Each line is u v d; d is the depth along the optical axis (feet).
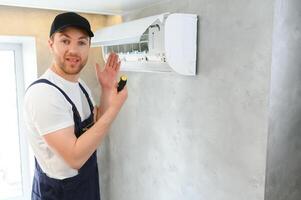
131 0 4.33
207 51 3.56
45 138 2.60
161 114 4.64
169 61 3.52
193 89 3.87
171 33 3.48
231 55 3.23
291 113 3.06
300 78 3.07
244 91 3.11
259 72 2.93
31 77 5.99
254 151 3.05
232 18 3.18
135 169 5.60
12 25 5.31
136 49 4.33
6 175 6.61
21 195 6.76
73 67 2.78
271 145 2.96
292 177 3.20
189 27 3.59
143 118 5.16
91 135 2.55
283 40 2.86
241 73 3.13
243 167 3.20
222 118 3.43
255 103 3.00
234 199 3.35
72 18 2.62
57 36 2.68
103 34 4.56
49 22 5.66
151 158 5.03
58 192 3.23
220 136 3.48
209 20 3.49
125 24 4.15
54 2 4.59
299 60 3.03
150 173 5.10
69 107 2.85
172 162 4.45
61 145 2.54
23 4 4.83
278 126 2.98
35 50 5.65
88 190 3.50
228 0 3.21
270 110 2.88
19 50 6.32
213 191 3.65
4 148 6.51
